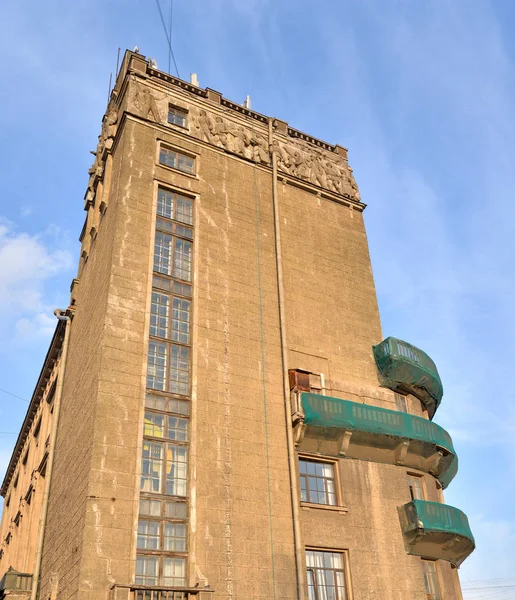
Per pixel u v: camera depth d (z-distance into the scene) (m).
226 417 24.39
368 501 26.02
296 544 22.97
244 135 33.38
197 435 23.33
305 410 25.50
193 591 19.64
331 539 24.19
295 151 35.38
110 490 20.61
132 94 30.52
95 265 28.77
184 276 27.05
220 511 22.28
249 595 21.28
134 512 20.62
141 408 22.64
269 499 23.55
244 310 27.58
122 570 19.53
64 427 27.30
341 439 26.33
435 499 29.22
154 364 24.11
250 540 22.31
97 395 22.11
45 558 24.59
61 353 32.69
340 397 28.28
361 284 33.16
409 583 25.12
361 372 30.00
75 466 22.97
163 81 32.31
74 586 19.36
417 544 26.23
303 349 28.61
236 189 31.02
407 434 27.64
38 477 34.19
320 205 34.38
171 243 27.45
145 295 25.20
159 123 30.41
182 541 21.31
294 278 30.44
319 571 23.50
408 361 30.36
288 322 28.84
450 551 27.61
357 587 23.75
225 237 29.08
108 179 30.05
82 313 29.42
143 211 27.30
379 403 29.50
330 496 25.47
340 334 30.45
